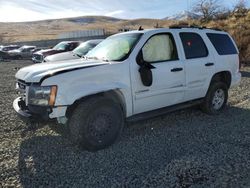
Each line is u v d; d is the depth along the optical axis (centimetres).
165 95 602
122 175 425
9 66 2455
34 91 487
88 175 428
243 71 1520
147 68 550
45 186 401
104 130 515
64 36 5891
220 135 579
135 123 658
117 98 550
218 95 726
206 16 3164
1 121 685
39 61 2127
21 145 543
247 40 1956
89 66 515
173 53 624
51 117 479
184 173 425
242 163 453
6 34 12862
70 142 550
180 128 626
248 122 661
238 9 3000
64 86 481
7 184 408
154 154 494
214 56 707
